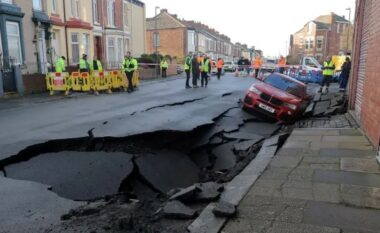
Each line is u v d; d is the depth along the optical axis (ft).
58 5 78.79
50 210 14.61
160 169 22.29
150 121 31.86
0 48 58.95
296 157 22.45
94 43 99.60
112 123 30.45
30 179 18.53
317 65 95.50
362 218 13.65
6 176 18.90
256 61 96.22
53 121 32.07
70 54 83.15
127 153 22.79
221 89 65.46
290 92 41.50
